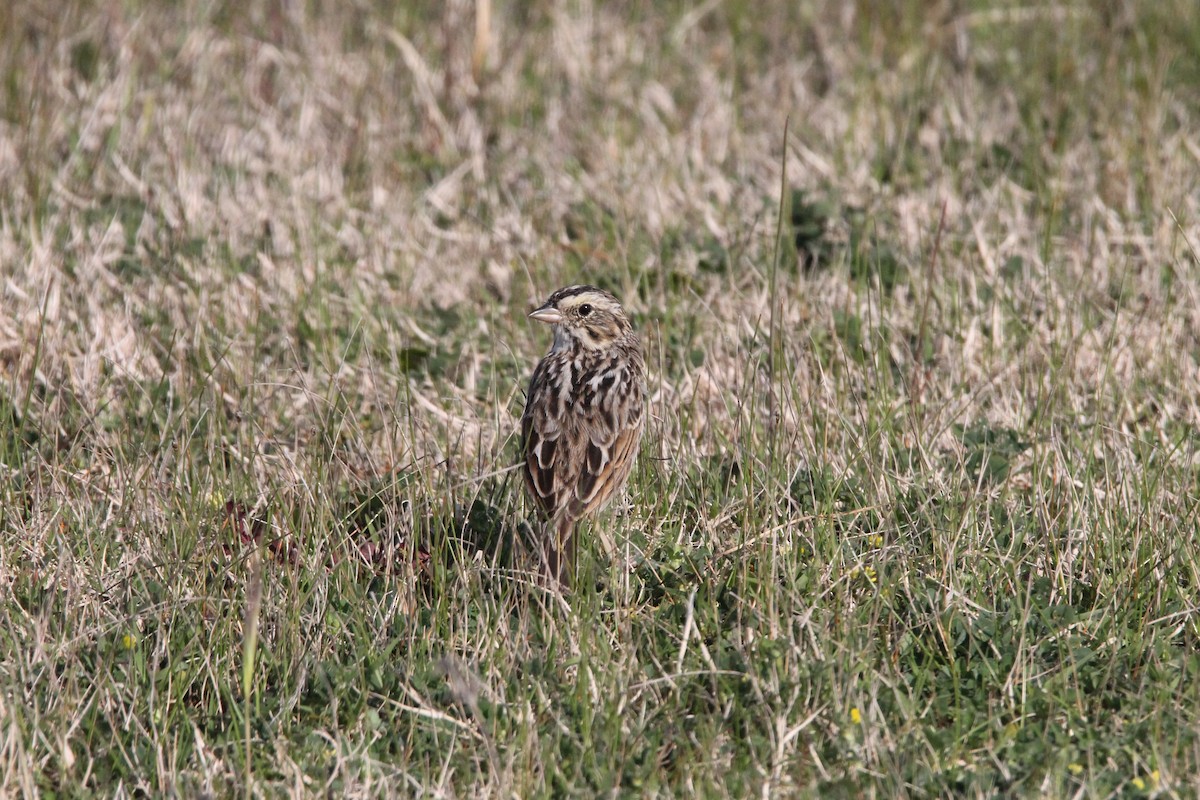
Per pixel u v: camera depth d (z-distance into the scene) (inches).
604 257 615.2
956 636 380.5
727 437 476.4
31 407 505.0
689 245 616.7
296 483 437.7
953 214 640.4
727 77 786.2
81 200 656.4
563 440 424.2
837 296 578.2
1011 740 344.8
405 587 390.0
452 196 679.1
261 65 793.6
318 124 735.7
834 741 342.6
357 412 506.6
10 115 725.3
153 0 851.4
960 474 439.8
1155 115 703.7
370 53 810.8
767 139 718.5
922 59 791.1
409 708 349.4
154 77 776.3
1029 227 633.0
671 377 525.3
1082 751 340.5
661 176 680.4
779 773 332.8
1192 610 382.0
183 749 343.0
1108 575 405.4
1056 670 366.9
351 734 350.3
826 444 462.6
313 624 384.5
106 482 445.7
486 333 562.3
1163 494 426.3
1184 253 598.5
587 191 670.5
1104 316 558.9
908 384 510.6
